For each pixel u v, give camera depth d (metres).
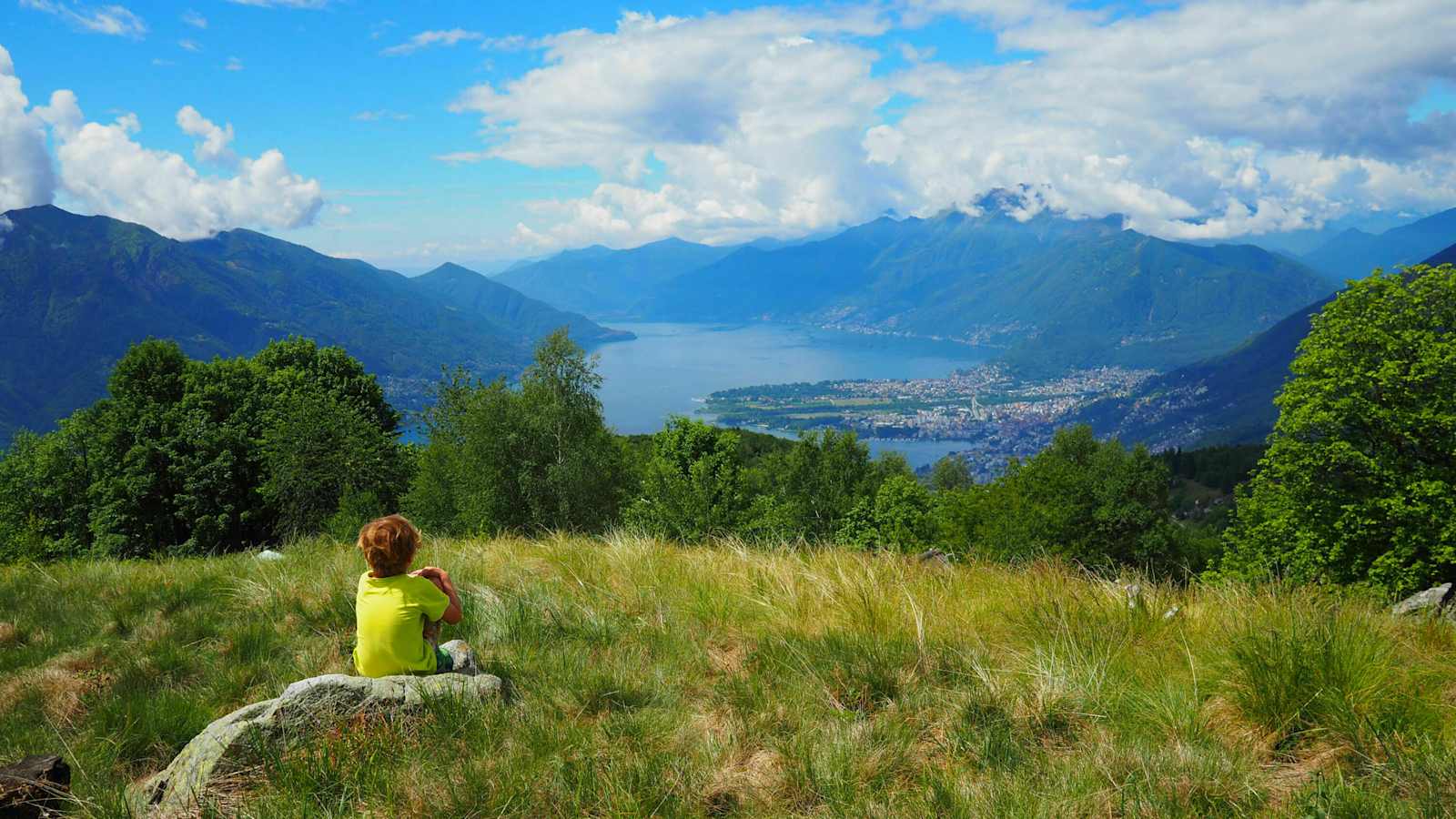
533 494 37.75
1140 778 3.37
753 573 7.41
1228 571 24.52
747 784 3.50
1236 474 126.44
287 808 3.25
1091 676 4.43
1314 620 4.98
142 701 4.75
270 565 8.48
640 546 8.85
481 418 38.50
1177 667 4.71
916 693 4.41
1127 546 40.06
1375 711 3.87
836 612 6.18
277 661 5.51
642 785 3.40
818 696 4.45
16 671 5.63
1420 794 3.08
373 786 3.42
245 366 42.81
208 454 37.19
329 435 37.03
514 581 7.32
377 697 4.02
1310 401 23.75
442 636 5.74
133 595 7.35
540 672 4.93
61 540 36.72
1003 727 3.93
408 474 43.06
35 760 3.69
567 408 39.22
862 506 51.47
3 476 37.97
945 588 6.96
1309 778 3.42
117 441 37.09
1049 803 3.19
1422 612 6.00
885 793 3.37
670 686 4.68
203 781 3.45
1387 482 22.02
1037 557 8.34
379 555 4.44
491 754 3.72
